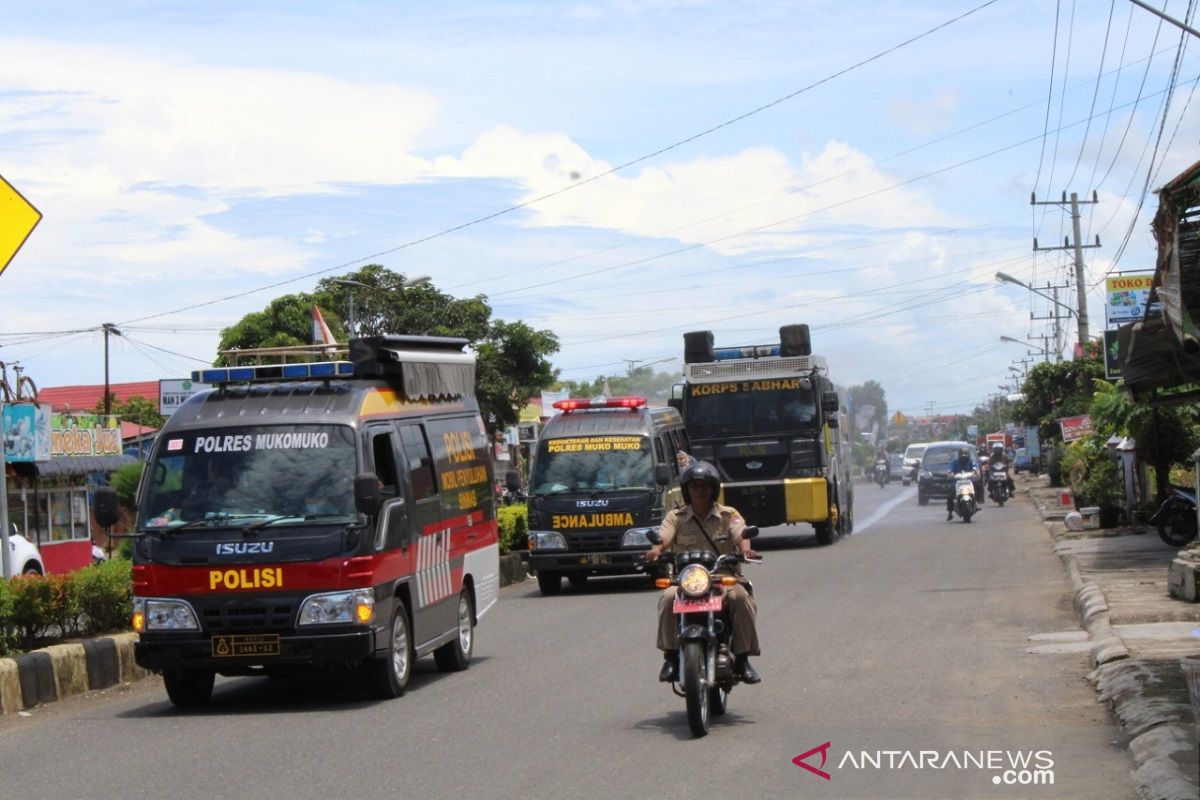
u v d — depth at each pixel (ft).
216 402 38.60
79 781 27.35
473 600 45.42
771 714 31.91
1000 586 61.52
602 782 25.25
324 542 35.50
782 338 94.38
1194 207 34.24
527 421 203.00
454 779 26.00
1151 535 82.89
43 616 43.96
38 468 110.52
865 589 61.77
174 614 35.68
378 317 138.92
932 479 162.09
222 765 28.45
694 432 93.09
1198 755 23.75
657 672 39.70
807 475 91.86
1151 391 72.59
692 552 30.48
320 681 43.01
